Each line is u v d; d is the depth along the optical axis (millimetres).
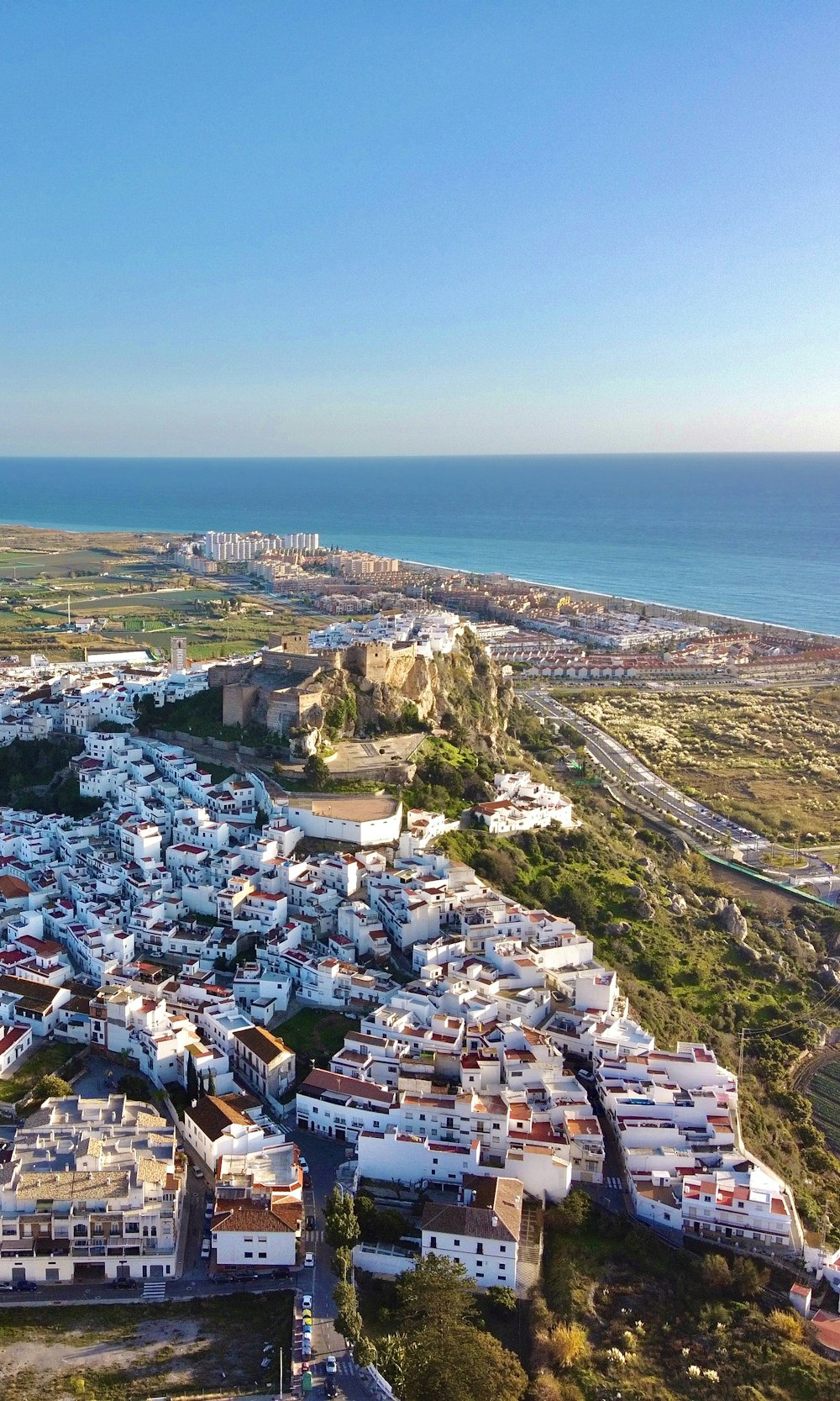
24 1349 137375
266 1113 189500
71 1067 196750
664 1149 177875
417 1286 145500
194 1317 144625
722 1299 154375
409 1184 171500
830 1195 192125
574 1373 138500
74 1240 151000
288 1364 135250
